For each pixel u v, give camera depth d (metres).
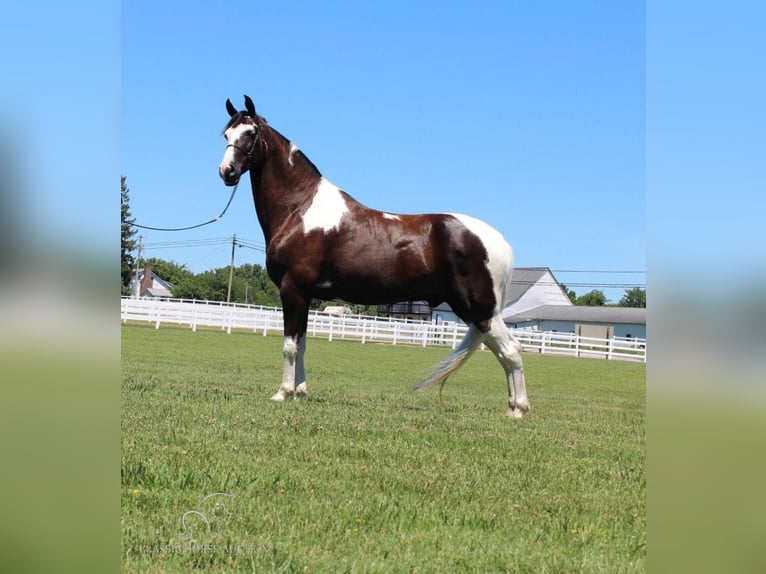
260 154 9.43
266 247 9.62
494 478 5.33
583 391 15.57
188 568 3.37
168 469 4.88
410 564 3.52
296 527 3.96
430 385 9.20
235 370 14.28
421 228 9.25
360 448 6.11
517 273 67.75
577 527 4.25
